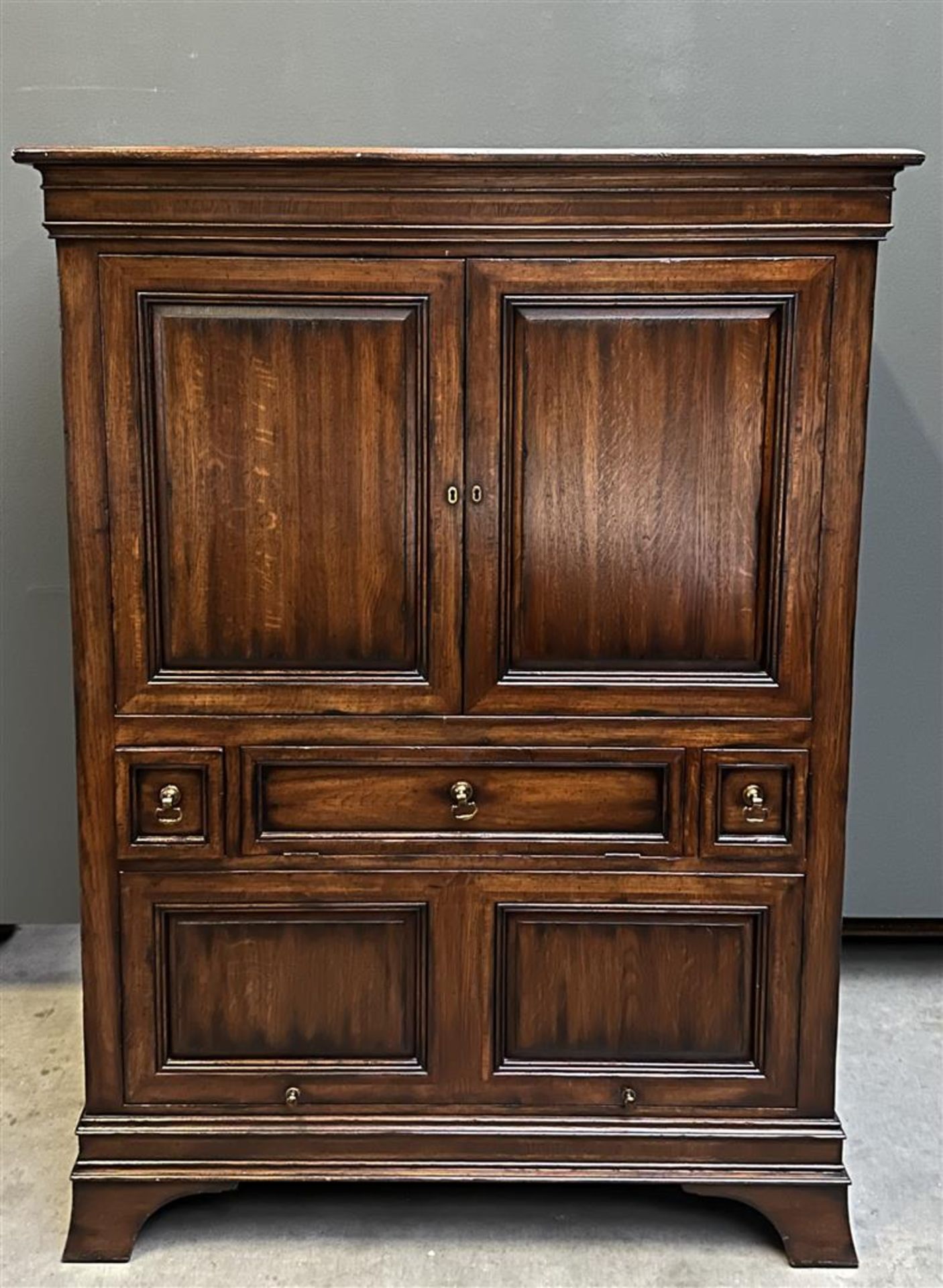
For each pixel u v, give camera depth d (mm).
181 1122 2131
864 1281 2082
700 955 2115
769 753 2062
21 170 2793
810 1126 2127
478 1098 2141
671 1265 2117
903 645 2992
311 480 2021
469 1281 2070
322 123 2787
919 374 2895
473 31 2764
